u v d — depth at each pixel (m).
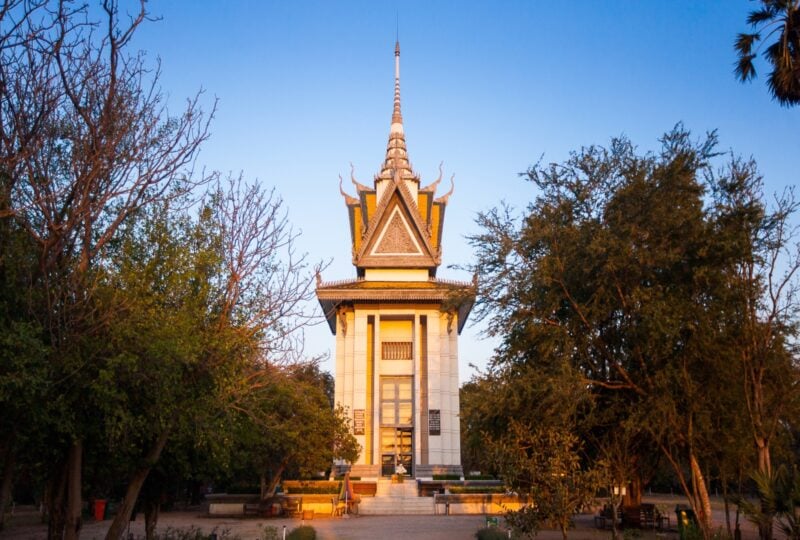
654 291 24.28
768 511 19.30
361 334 63.91
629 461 27.42
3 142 13.60
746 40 24.48
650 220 24.84
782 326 25.23
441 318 63.97
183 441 20.00
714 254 23.91
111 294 15.77
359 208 70.50
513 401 26.08
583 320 25.88
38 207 14.59
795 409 25.86
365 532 35.91
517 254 28.19
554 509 19.66
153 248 17.69
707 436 24.86
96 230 16.84
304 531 30.27
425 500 51.41
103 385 14.81
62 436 16.59
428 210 69.31
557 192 28.03
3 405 14.35
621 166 26.94
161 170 15.61
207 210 18.55
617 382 26.30
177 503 62.22
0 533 34.12
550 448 20.58
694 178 25.55
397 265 65.94
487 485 55.00
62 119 15.05
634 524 34.56
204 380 17.48
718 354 24.25
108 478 23.30
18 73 13.58
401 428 63.50
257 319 18.62
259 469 48.03
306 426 46.31
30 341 13.32
